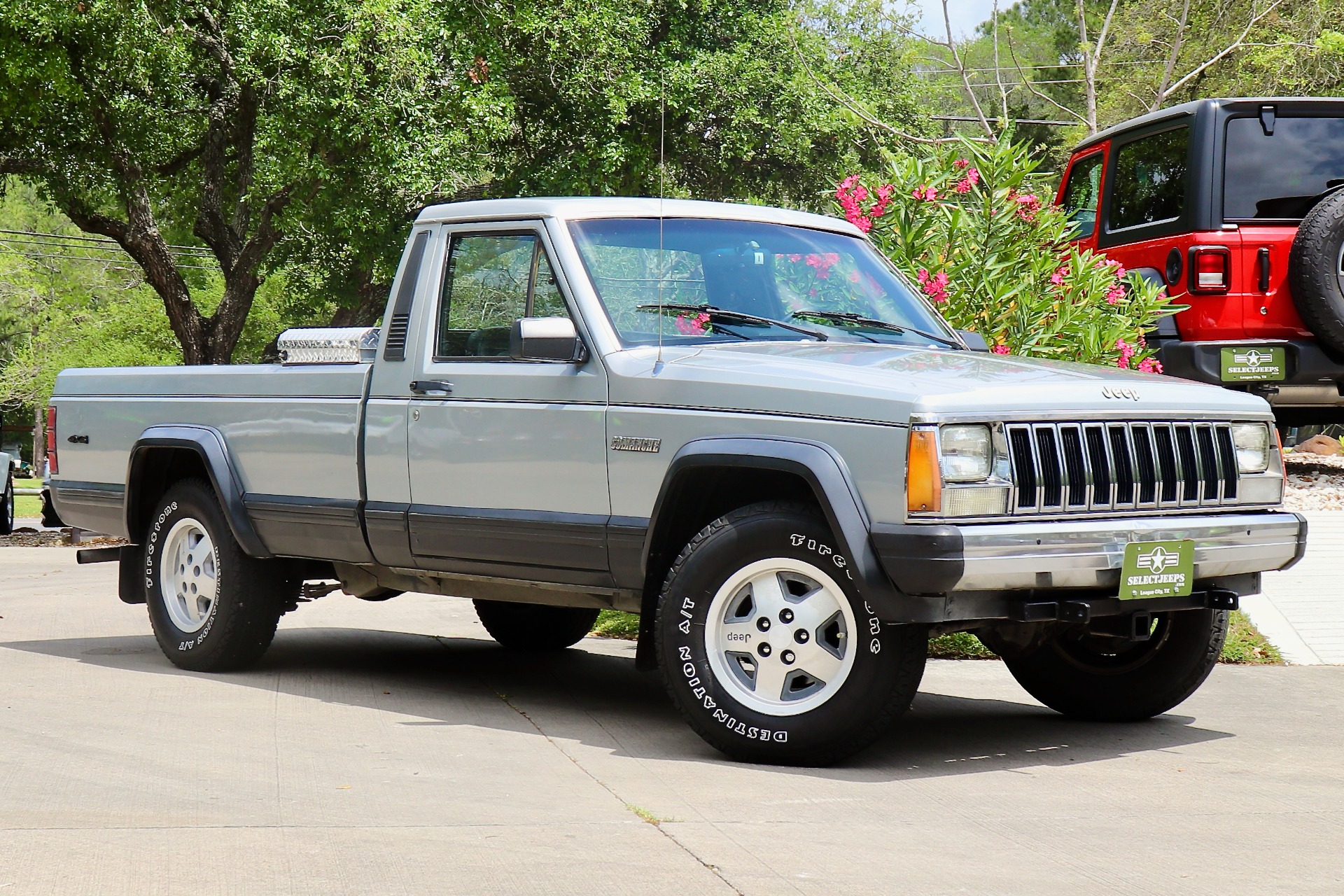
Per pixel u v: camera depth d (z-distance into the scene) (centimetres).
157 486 741
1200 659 577
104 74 1923
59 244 5647
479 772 479
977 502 462
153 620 720
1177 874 362
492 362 581
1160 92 1880
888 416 465
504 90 2136
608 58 2434
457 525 581
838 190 868
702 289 576
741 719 495
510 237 589
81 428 770
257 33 1812
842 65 2747
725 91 2558
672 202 603
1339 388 1027
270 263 2409
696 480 515
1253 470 541
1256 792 464
